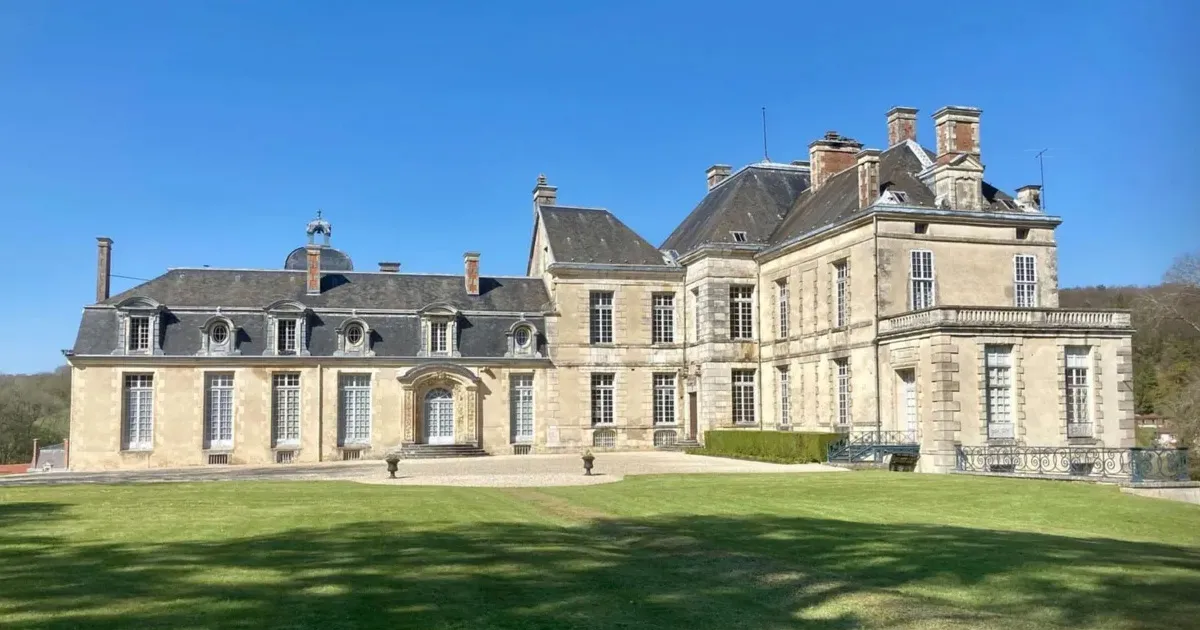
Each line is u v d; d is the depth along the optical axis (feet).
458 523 56.13
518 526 55.31
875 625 32.55
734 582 39.04
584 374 153.89
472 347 149.89
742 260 148.66
